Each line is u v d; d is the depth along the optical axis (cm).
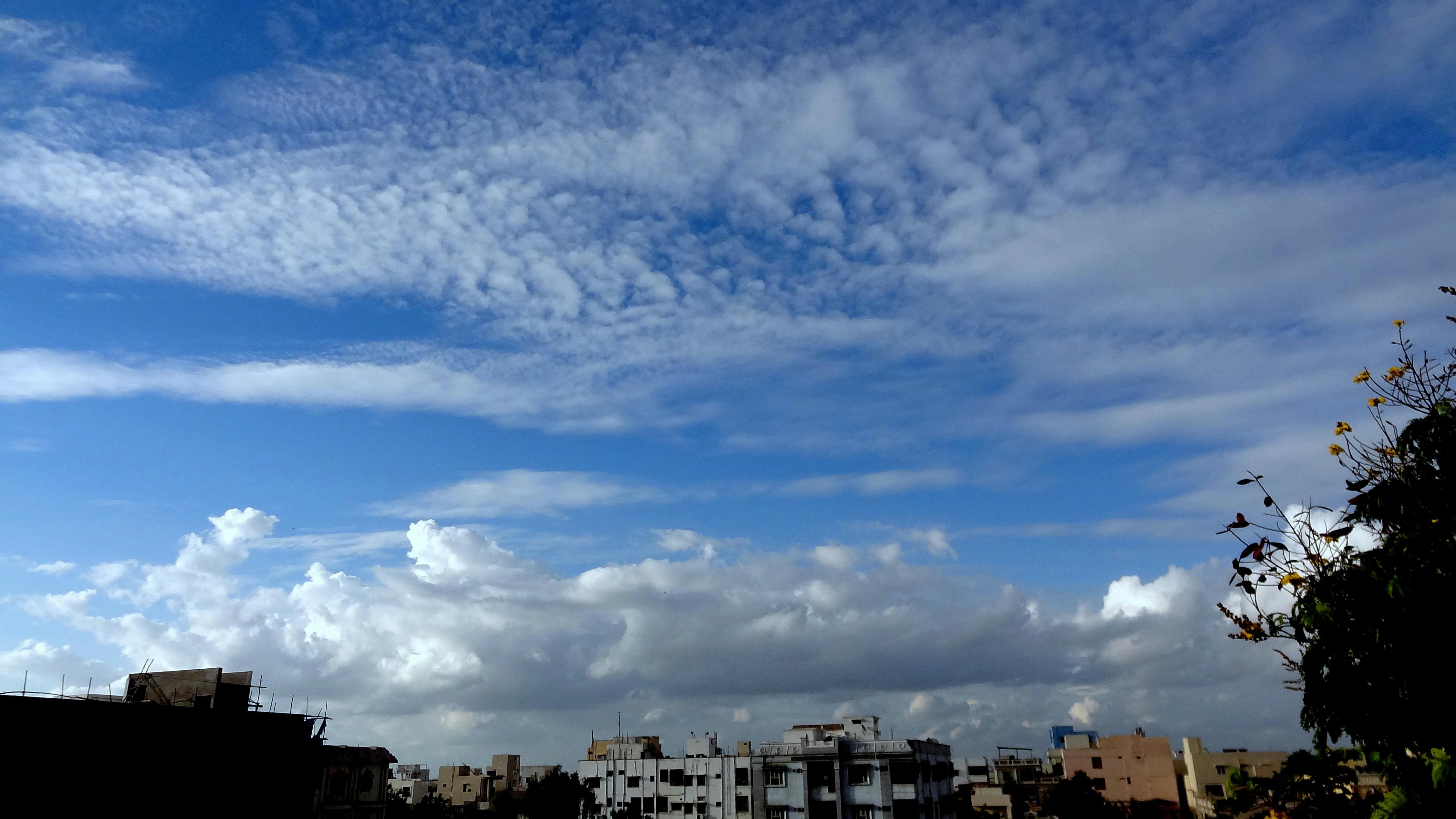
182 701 4650
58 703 3506
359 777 6775
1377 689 985
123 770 3666
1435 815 947
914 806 7969
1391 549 1006
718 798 9300
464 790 12019
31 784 3375
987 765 13062
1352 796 1205
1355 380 1063
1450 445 984
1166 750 9669
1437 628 946
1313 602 1028
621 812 9581
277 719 4328
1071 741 10438
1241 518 1095
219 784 4003
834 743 8312
